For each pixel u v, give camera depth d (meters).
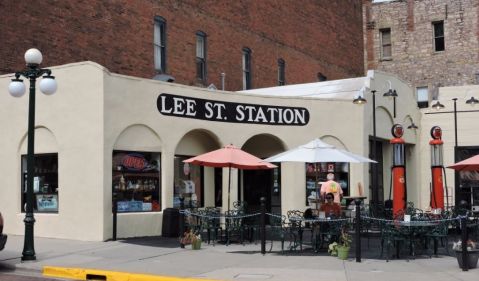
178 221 17.59
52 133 17.27
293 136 21.17
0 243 12.30
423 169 27.88
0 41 18.64
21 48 19.23
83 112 16.72
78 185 16.66
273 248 15.19
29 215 13.17
